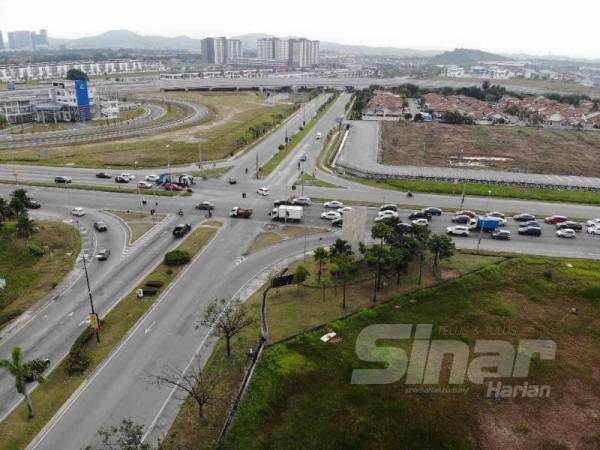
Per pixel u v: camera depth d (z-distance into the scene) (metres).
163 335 63.59
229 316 63.72
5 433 47.62
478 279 79.69
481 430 49.34
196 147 172.75
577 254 91.00
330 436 47.81
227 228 101.44
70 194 122.31
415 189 129.88
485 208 116.88
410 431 48.91
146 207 113.75
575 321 68.69
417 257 85.94
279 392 53.28
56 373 56.62
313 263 85.19
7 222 100.19
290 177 139.88
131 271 81.75
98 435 47.59
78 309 70.31
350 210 81.94
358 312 69.19
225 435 47.09
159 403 51.84
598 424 50.47
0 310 69.94
